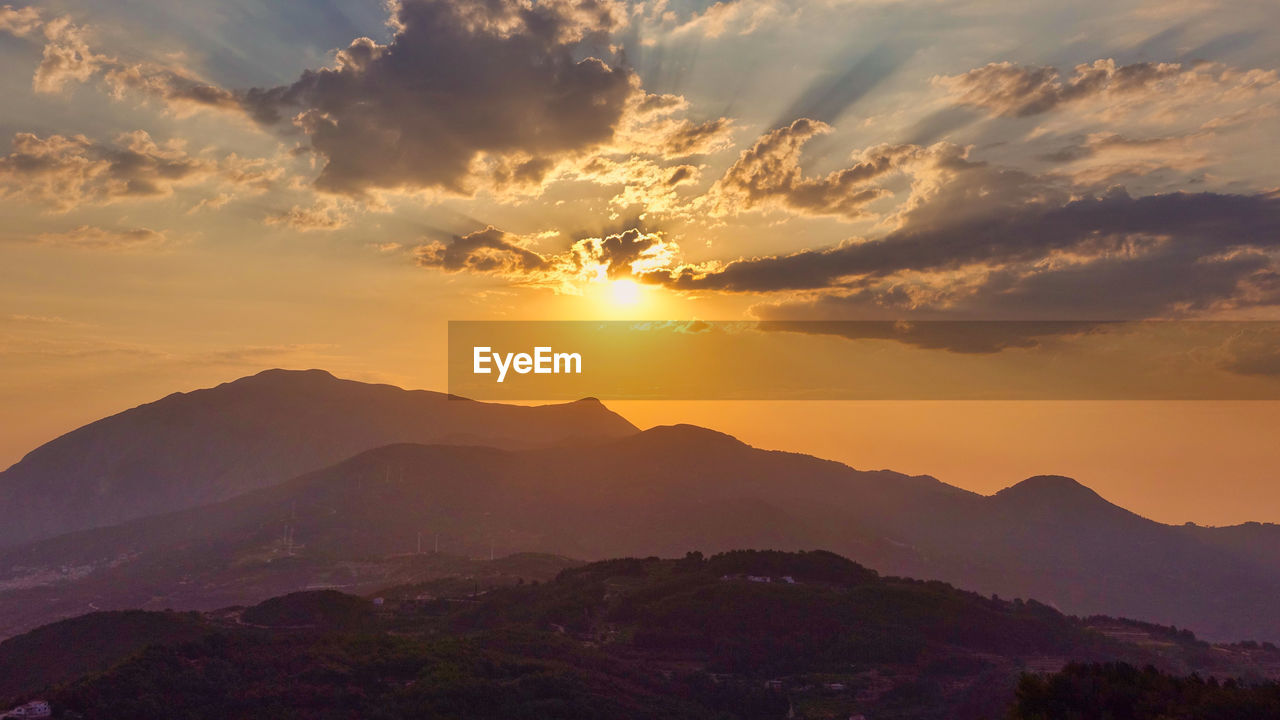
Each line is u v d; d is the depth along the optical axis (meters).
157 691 106.69
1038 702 62.81
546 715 109.56
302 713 106.38
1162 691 60.94
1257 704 57.19
